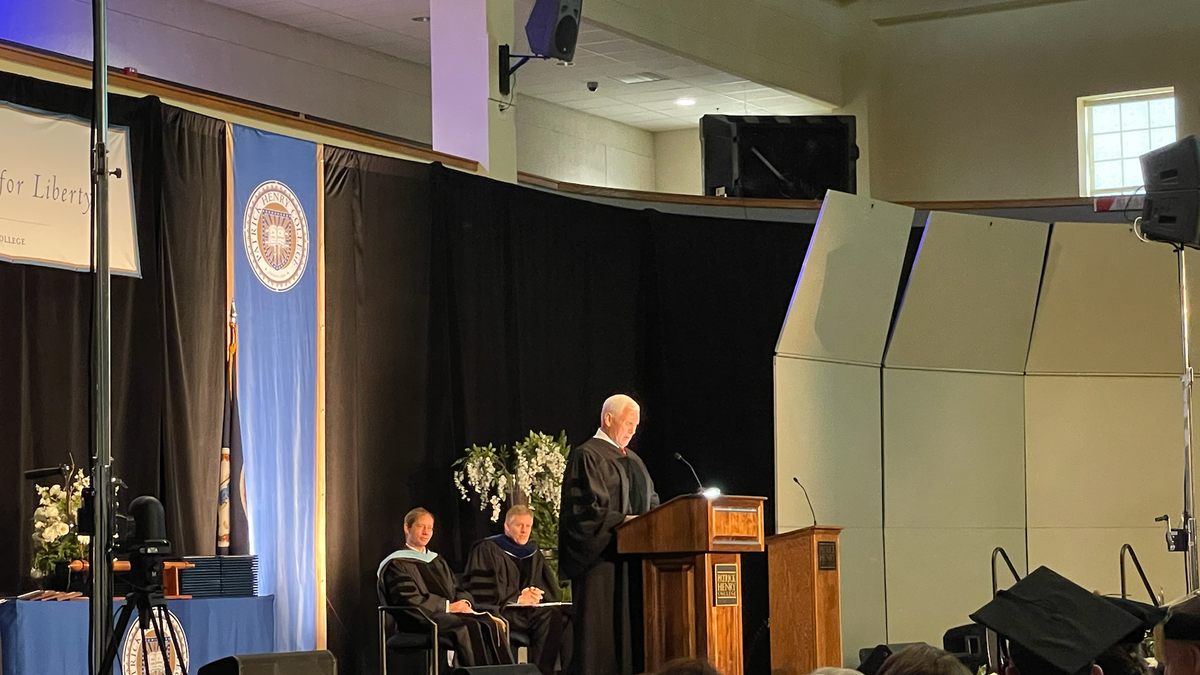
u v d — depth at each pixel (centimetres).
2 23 1045
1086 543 1188
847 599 1098
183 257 736
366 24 1299
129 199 712
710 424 1080
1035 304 1172
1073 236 1151
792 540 788
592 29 1275
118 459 700
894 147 1511
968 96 1484
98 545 390
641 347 1064
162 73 1177
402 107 1416
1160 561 1186
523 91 1494
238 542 738
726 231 1096
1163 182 873
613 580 678
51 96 684
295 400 795
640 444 1058
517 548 864
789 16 1471
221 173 763
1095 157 1443
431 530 823
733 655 654
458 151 1016
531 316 977
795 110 1550
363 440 841
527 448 912
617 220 1052
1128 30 1426
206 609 644
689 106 1556
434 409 893
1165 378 1198
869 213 1077
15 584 648
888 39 1520
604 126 1617
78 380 685
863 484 1120
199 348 740
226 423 751
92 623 388
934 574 1145
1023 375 1196
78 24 1101
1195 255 1152
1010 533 1179
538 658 835
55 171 682
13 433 654
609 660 672
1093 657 304
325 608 800
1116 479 1191
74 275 687
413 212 889
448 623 771
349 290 841
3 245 657
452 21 1027
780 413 1073
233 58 1240
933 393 1160
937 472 1155
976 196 1480
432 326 897
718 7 1394
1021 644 308
